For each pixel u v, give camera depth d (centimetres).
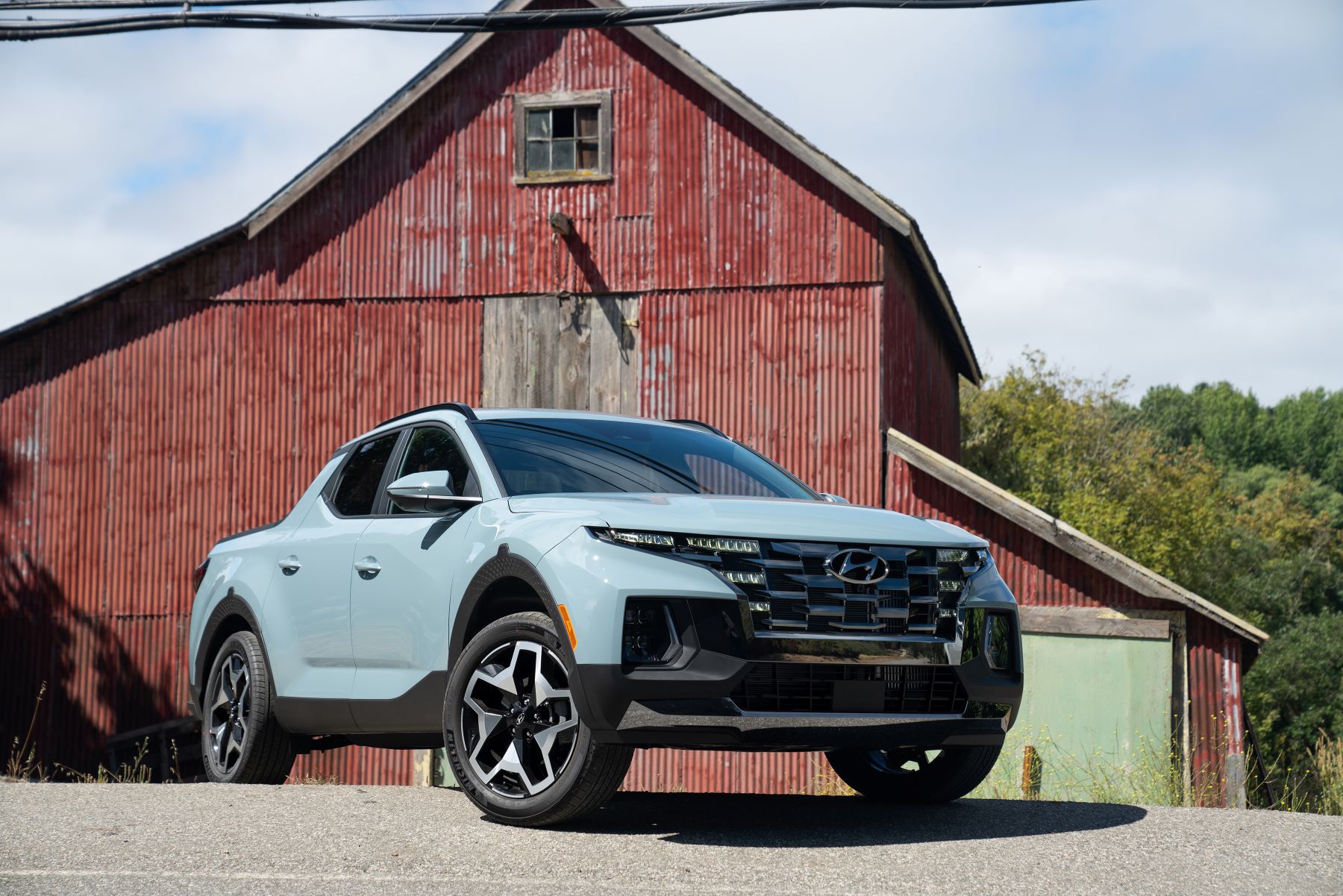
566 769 438
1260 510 5903
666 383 1638
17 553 1773
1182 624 1413
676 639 429
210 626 678
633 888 353
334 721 579
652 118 1677
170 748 1709
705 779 1495
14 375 1798
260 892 348
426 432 591
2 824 454
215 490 1736
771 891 350
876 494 1554
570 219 1686
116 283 1759
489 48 1730
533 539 463
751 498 511
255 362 1745
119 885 358
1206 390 10025
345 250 1739
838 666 442
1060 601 1458
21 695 1753
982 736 469
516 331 1686
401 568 544
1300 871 390
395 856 396
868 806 540
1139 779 1127
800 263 1612
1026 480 3700
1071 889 356
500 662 478
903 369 1727
